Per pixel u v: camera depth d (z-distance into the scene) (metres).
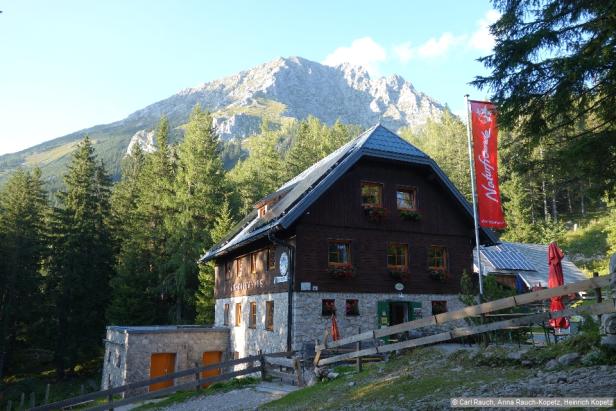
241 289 26.88
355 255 21.84
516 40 12.07
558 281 12.84
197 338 26.77
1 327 42.41
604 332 8.75
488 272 33.03
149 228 47.59
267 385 17.75
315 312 20.66
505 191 55.66
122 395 24.64
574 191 14.58
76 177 49.94
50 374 44.22
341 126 93.81
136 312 43.41
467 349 11.73
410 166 23.66
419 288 22.77
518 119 13.39
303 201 20.23
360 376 13.10
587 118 13.43
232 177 71.44
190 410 15.80
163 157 53.00
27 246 45.50
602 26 11.52
